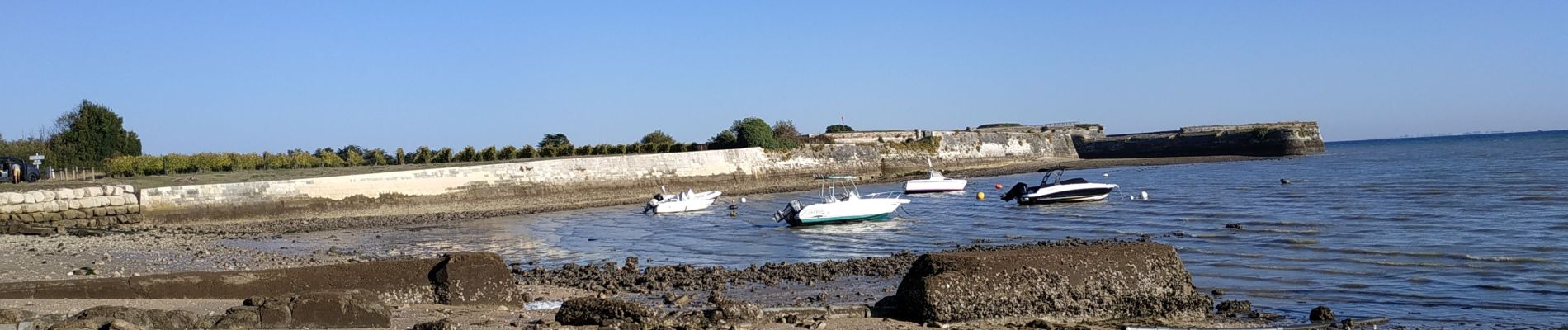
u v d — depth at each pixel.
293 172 48.91
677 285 17.58
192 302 12.03
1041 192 41.69
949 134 84.75
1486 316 13.72
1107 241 24.91
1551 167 61.00
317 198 42.56
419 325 10.29
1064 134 104.69
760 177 65.19
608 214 42.69
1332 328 12.57
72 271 18.61
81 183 40.12
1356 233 25.16
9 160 41.94
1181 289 12.77
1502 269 18.06
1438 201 35.50
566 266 21.38
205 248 26.89
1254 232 26.23
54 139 52.69
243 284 12.81
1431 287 16.30
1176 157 102.62
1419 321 13.39
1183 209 36.31
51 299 12.20
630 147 66.62
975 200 46.94
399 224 38.09
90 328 9.05
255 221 39.94
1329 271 18.41
